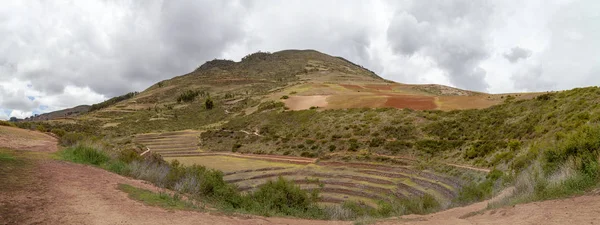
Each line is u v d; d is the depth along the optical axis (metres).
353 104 71.75
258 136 66.38
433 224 10.97
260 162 51.31
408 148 44.84
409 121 52.84
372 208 24.66
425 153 42.19
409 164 40.19
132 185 13.20
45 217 7.49
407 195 30.83
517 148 30.06
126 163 18.84
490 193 20.17
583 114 26.33
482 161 32.97
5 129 25.08
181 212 10.04
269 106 86.31
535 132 31.89
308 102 83.44
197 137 75.81
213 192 16.41
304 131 62.22
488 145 35.31
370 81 176.38
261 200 17.34
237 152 61.28
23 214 7.45
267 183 20.03
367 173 39.94
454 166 34.59
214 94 167.75
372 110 63.44
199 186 16.06
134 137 77.75
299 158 51.47
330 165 44.97
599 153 12.29
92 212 8.40
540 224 8.26
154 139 75.50
